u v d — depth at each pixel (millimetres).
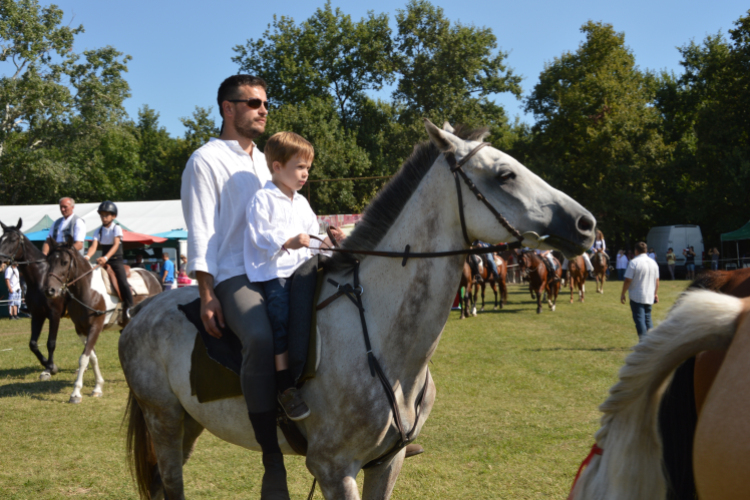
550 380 7004
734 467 1135
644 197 31188
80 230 7211
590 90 32688
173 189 47594
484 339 10469
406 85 33406
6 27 28219
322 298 2361
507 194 2117
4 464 4426
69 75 31172
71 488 3951
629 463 1508
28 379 7891
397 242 2303
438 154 2291
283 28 36688
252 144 2666
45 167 31094
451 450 4586
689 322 1388
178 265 21109
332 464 2225
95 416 5883
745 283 1662
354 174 32812
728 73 31797
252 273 2318
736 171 29406
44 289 6445
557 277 15234
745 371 1174
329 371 2227
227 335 2389
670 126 36531
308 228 2512
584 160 33031
